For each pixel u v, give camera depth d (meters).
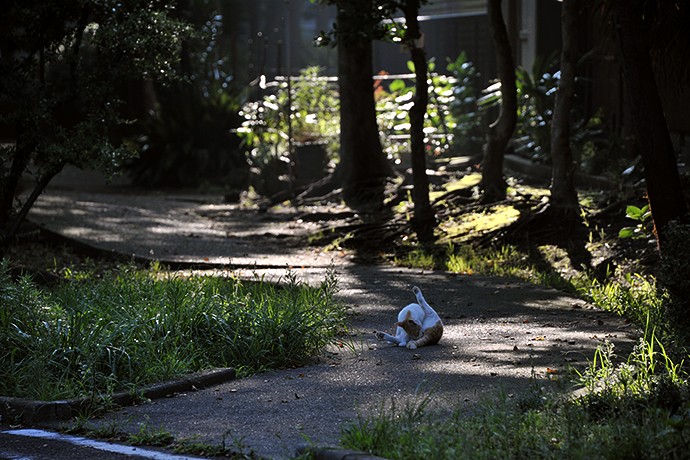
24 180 29.56
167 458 7.44
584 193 20.00
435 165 26.77
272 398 9.07
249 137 29.23
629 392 8.22
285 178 27.22
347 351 10.98
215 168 32.50
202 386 9.57
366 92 24.27
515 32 28.75
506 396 8.21
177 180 32.34
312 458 7.08
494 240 18.27
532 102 25.30
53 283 14.48
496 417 7.56
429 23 34.53
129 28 14.68
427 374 9.77
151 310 10.80
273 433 7.95
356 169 24.20
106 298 11.55
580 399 8.05
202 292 11.69
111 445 7.85
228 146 32.84
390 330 12.11
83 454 7.63
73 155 14.85
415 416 7.70
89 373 9.18
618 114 23.20
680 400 7.97
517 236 18.23
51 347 9.54
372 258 18.39
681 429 6.62
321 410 8.61
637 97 12.45
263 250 19.48
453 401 8.70
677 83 15.77
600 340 11.05
